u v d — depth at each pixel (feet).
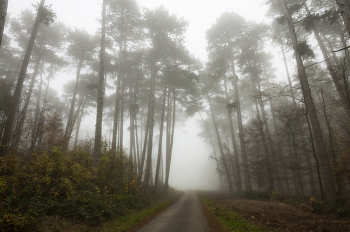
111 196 32.37
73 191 26.32
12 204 19.26
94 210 24.56
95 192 30.37
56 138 42.32
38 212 19.39
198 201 53.52
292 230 20.45
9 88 42.42
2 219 14.70
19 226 14.99
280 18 44.96
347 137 37.42
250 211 32.22
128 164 41.47
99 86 44.06
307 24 42.16
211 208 38.55
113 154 38.47
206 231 20.79
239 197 62.69
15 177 22.84
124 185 39.68
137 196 42.52
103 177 35.27
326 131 55.62
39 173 25.67
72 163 32.35
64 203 22.86
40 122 42.78
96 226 22.08
